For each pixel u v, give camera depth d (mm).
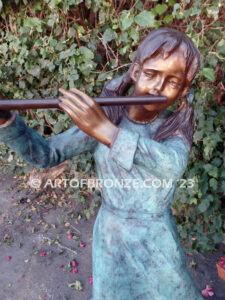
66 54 2438
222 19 2133
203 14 2092
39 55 2689
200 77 2246
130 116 1067
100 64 2771
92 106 778
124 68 2656
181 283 1184
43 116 3170
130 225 1118
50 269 2600
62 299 2316
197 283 2457
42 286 2432
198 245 2705
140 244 1115
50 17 2445
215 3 1903
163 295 1182
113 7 2301
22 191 3668
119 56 2680
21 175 3910
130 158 818
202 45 1996
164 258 1137
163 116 1081
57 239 2939
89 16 2674
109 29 2262
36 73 2674
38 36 2645
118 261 1154
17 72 2758
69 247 2852
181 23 2361
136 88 916
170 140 1014
